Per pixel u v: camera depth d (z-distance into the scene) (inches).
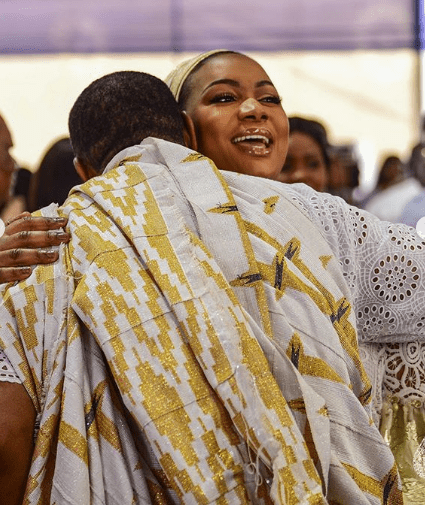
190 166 73.9
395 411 79.3
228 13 273.3
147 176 72.7
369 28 276.2
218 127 91.4
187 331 63.7
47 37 270.7
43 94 271.9
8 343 66.5
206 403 62.6
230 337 63.6
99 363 65.2
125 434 64.1
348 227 75.1
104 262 66.5
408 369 79.0
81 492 61.6
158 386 62.4
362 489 65.1
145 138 79.7
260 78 93.5
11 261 69.4
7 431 63.9
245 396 61.9
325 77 278.2
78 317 65.9
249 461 61.7
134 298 64.9
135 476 63.2
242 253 68.6
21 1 269.1
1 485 64.3
